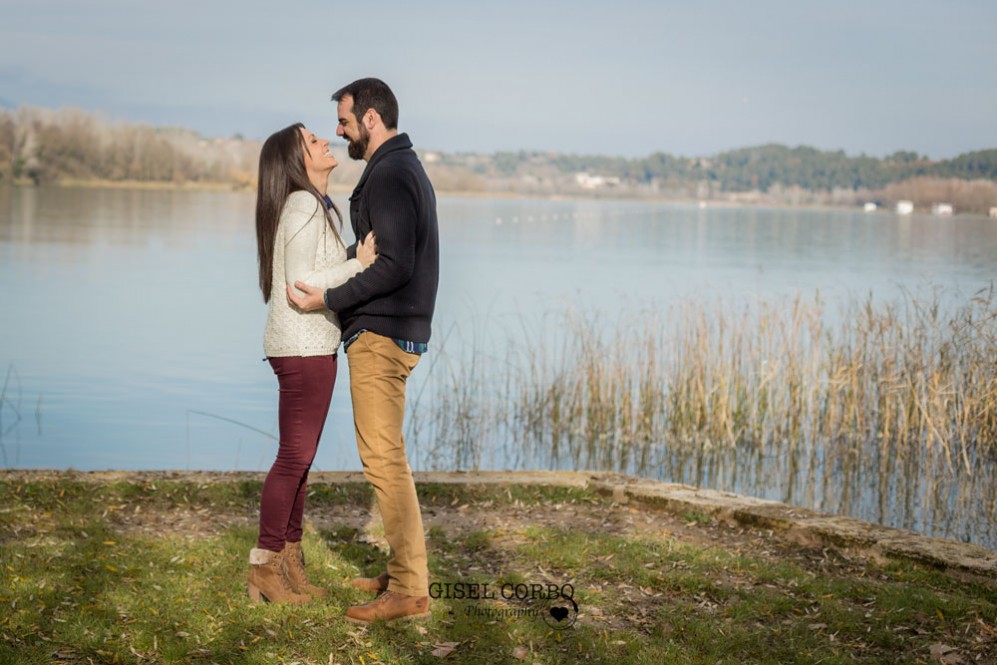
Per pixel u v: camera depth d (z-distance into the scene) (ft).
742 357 35.45
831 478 30.25
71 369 44.16
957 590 15.58
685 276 92.43
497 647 13.08
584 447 33.47
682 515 19.22
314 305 13.15
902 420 32.22
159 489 18.88
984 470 29.48
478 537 17.33
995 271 78.89
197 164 322.14
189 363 46.91
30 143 290.76
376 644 12.92
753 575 15.94
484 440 33.65
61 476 19.13
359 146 13.37
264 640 12.83
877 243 161.07
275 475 13.76
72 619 13.00
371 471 13.52
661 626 13.83
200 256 103.35
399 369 13.44
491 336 53.93
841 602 14.93
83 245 110.63
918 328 33.45
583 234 196.75
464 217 270.26
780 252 139.33
